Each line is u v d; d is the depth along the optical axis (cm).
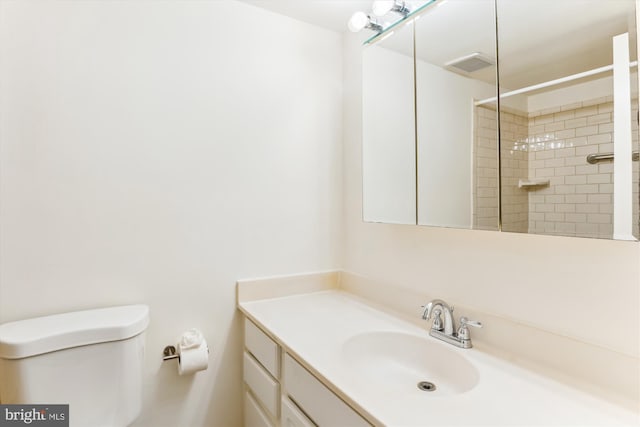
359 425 74
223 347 145
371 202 144
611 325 78
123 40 123
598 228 70
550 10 80
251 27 149
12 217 108
